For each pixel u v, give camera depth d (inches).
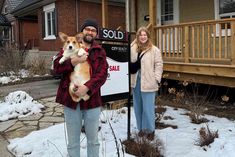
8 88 458.9
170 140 192.4
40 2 657.0
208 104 300.8
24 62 698.8
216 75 271.6
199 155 166.4
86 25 139.0
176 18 415.5
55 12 642.2
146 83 189.8
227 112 268.8
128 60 193.6
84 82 129.2
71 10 622.8
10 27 1103.6
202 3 377.4
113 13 678.5
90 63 132.7
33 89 442.6
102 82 132.5
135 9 476.7
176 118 248.8
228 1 347.6
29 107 293.4
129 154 170.6
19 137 215.3
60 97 134.3
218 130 206.4
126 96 193.9
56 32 641.0
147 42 192.4
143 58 190.2
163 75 303.9
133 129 214.4
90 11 652.7
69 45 126.9
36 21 994.7
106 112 251.1
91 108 133.6
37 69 600.1
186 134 203.3
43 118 268.1
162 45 340.2
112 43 186.7
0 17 1152.8
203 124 228.8
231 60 259.6
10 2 1085.1
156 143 174.7
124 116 250.7
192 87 326.0
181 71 307.9
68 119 134.6
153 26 350.3
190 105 269.0
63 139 199.8
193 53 298.5
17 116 275.7
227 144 175.9
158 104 271.4
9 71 584.4
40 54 715.4
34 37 990.4
